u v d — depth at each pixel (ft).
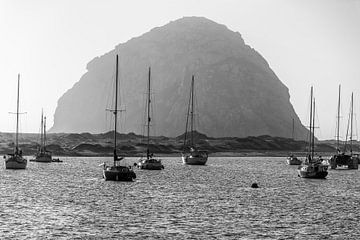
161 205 325.83
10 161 637.30
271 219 282.15
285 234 245.04
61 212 292.81
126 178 479.41
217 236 238.27
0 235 231.71
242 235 241.14
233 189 437.58
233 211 307.37
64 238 229.04
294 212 307.99
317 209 322.34
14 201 334.65
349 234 247.70
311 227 262.47
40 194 374.22
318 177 559.79
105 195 371.97
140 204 329.11
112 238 230.68
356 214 304.09
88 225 256.93
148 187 434.30
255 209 317.01
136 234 239.30
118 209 307.17
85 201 338.95
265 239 234.38
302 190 436.76
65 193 382.01
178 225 261.03
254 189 439.22
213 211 305.94
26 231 240.53
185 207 319.68
